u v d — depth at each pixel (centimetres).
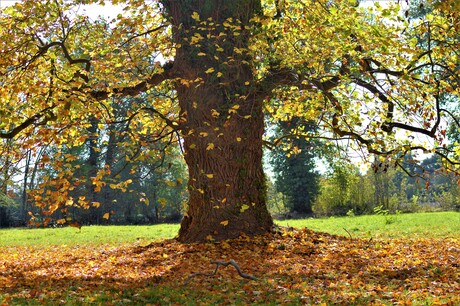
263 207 1669
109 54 1519
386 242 1653
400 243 1630
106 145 1314
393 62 1527
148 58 1661
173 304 855
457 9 1103
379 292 917
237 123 1603
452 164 1502
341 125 1589
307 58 1574
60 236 2542
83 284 1041
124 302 867
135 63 1527
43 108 1307
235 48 1496
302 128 1873
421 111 1549
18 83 1372
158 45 1681
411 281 1004
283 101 1794
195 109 1600
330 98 1600
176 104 1803
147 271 1239
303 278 1066
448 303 792
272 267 1216
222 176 1603
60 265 1426
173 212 5053
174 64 1642
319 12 1412
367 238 1881
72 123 1247
